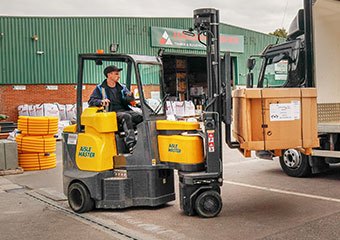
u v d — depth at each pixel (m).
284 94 6.09
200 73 34.09
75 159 7.24
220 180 6.43
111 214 6.78
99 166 6.90
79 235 5.79
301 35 9.60
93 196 6.86
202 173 6.37
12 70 22.45
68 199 7.20
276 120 6.06
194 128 6.69
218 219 6.30
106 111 7.16
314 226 5.82
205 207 6.35
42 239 5.68
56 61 23.55
